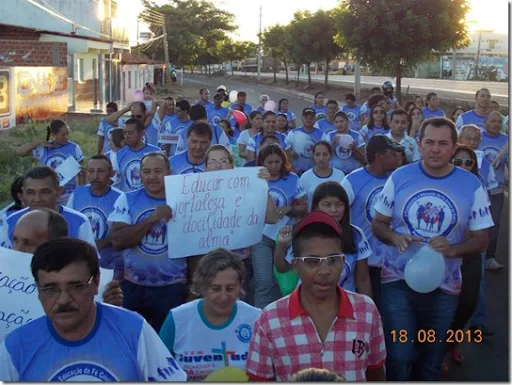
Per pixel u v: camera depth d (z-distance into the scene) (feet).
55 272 9.45
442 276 15.24
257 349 10.93
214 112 52.49
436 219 15.42
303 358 10.68
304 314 10.71
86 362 9.70
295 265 10.99
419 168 15.75
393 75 99.86
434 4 92.43
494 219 28.35
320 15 173.58
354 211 19.67
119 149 28.43
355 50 99.60
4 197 37.93
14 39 92.43
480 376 18.79
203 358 13.34
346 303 10.77
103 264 20.24
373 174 19.65
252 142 35.40
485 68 201.77
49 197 15.88
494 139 30.12
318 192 16.07
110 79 128.26
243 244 18.88
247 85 240.53
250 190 18.89
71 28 110.93
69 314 9.51
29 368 9.65
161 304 18.33
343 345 10.71
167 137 38.55
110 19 130.21
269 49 228.02
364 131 36.40
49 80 77.66
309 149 34.76
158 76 215.10
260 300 21.56
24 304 12.28
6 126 65.77
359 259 16.33
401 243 15.34
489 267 28.86
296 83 212.23
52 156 28.58
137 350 9.92
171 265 18.21
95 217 20.67
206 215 18.34
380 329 11.12
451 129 15.17
